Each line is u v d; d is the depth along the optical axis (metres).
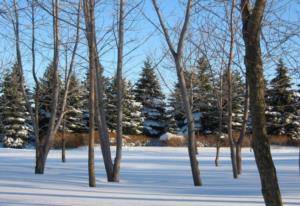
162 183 17.28
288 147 49.88
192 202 11.48
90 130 15.75
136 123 63.59
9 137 56.66
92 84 15.80
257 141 7.89
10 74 38.12
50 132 20.52
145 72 66.94
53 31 21.34
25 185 14.77
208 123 55.78
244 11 8.20
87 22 15.76
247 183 17.28
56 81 21.55
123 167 23.89
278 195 7.80
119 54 18.64
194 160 16.73
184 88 17.45
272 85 22.27
